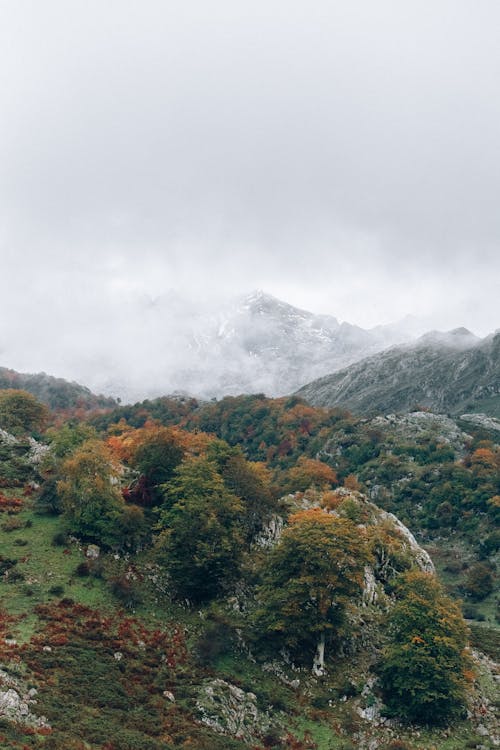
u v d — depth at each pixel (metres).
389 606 93.75
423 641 78.25
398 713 74.81
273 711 72.38
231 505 92.38
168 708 66.75
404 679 76.19
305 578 80.38
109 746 57.28
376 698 76.44
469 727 75.62
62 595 79.25
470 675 78.44
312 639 82.44
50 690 62.94
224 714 68.31
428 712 75.19
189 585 84.56
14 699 58.44
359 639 85.44
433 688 75.75
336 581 81.06
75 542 89.69
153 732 62.31
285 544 84.94
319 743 69.50
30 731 55.53
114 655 72.00
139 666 71.69
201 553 84.56
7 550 86.19
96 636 73.94
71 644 71.31
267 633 82.00
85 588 81.62
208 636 77.94
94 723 60.34
